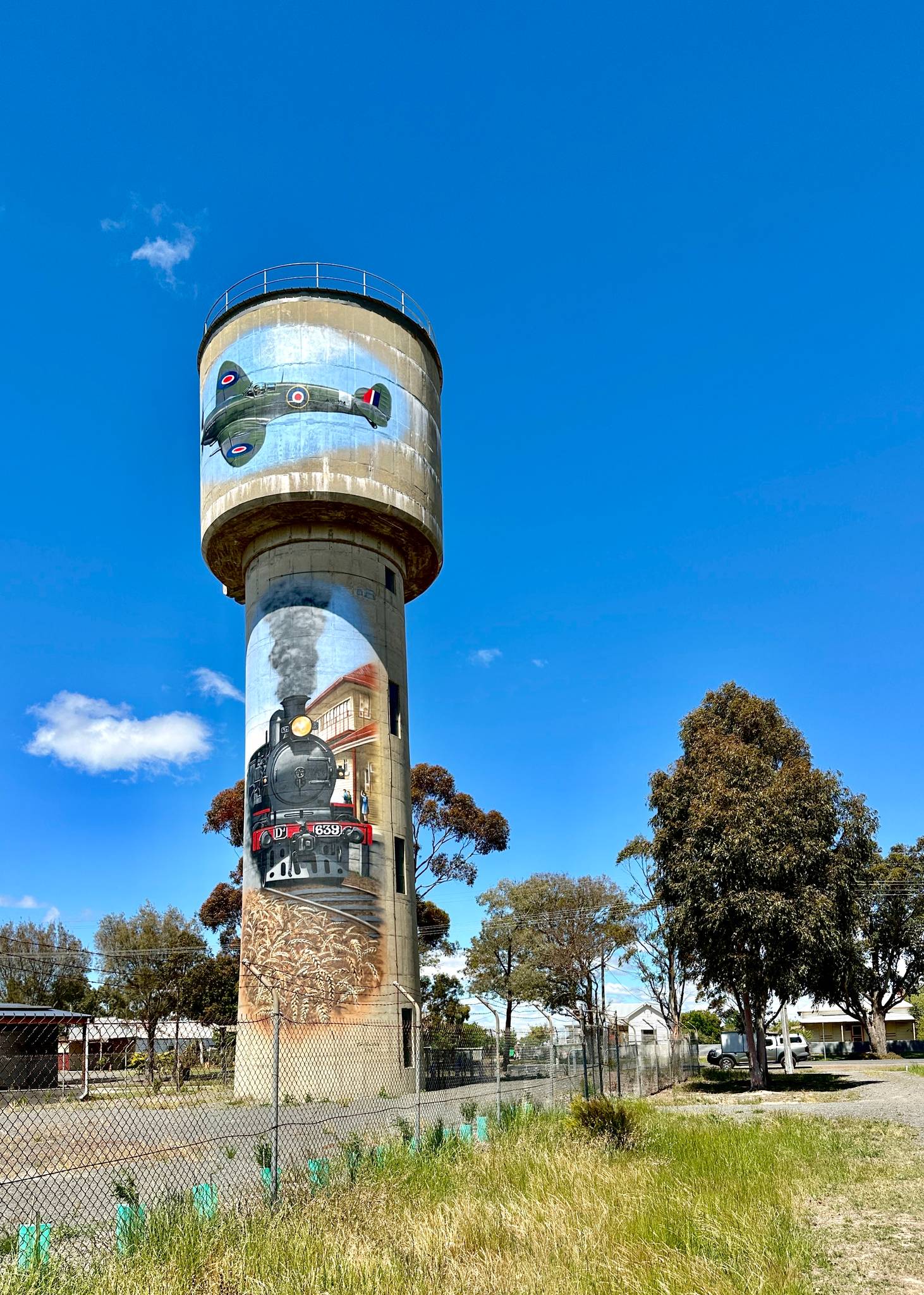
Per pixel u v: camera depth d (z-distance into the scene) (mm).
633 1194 13391
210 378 40688
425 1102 24141
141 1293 9117
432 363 43406
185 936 61000
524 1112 22172
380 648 39469
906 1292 9383
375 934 36094
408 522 39656
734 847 37750
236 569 43312
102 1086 33531
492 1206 12516
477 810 65875
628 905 67312
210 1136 20250
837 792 40531
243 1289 9391
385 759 38375
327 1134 19500
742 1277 9602
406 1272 10023
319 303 39750
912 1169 16562
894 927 78625
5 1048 30172
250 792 37906
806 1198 13945
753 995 39406
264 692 38500
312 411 38406
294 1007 34406
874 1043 82438
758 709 43906
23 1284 9242
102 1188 15016
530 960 68438
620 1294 9211
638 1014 92938
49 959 15266
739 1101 33812
